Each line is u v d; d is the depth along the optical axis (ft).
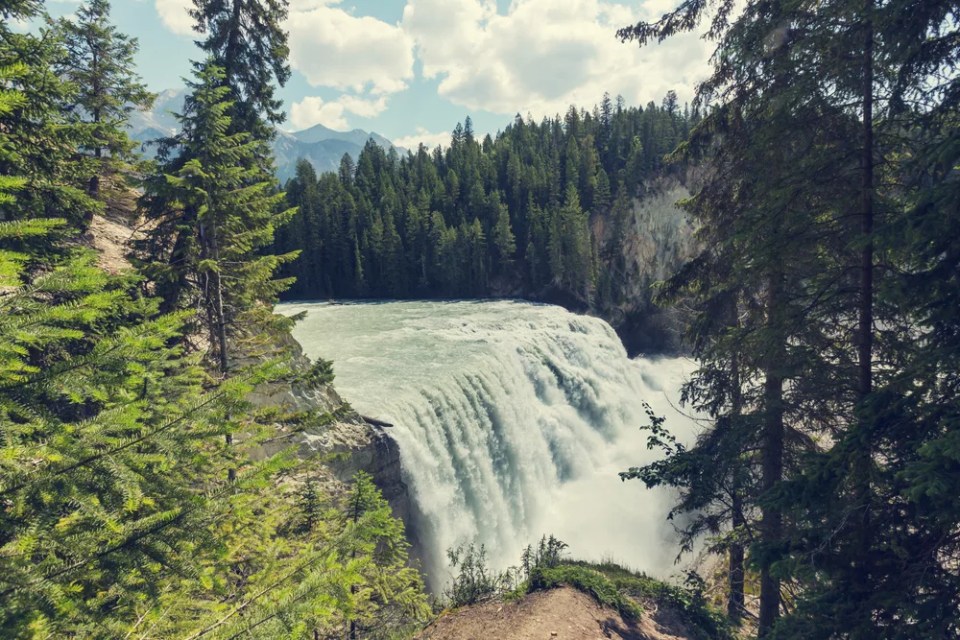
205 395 13.97
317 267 242.78
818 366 29.76
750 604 50.14
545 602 36.42
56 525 12.35
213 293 36.47
